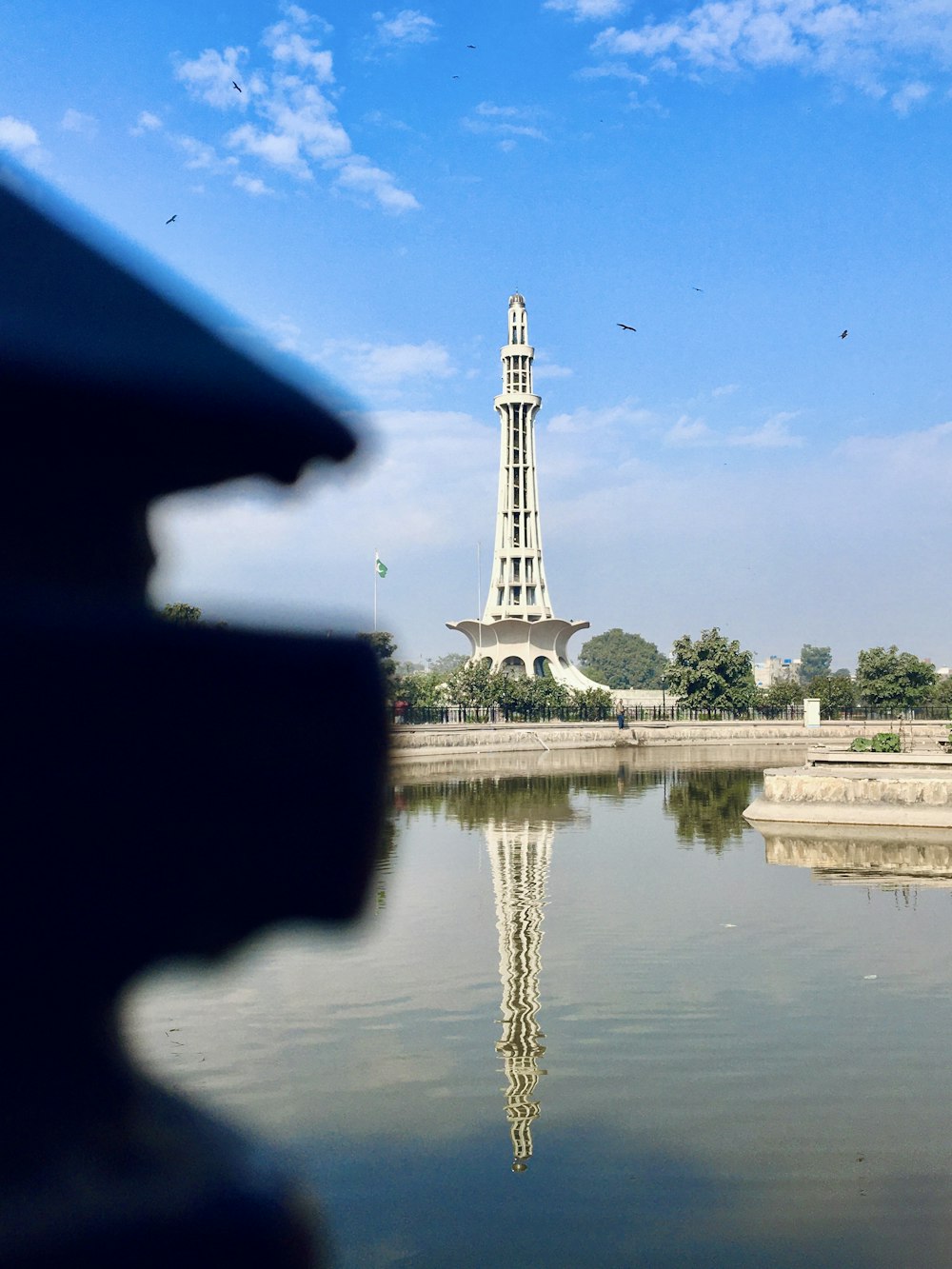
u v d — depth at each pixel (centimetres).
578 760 7556
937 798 3881
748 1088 1439
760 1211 1122
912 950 2119
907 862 3162
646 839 3641
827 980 1920
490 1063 1512
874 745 5188
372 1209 1105
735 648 10475
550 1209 1124
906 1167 1213
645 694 13238
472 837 3706
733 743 9312
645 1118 1349
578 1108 1372
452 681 9338
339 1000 1759
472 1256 1023
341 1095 1380
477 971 1950
